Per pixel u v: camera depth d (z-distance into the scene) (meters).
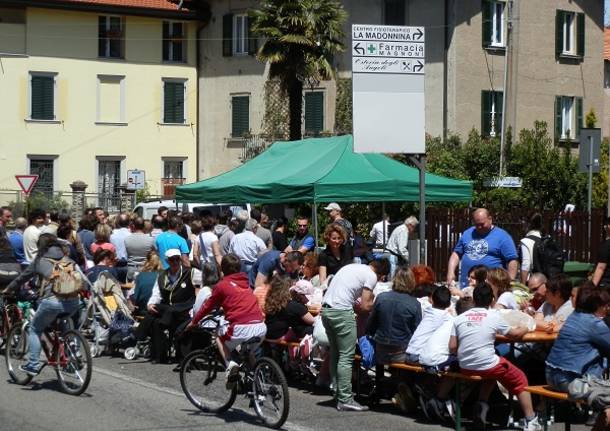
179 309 15.59
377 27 15.33
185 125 48.12
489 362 10.97
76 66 46.44
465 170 35.03
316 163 20.23
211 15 47.31
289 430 11.16
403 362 12.09
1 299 16.03
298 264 15.83
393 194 19.36
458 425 11.24
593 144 19.61
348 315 12.17
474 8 39.75
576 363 10.32
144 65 47.44
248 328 11.55
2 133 45.41
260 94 45.38
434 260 21.36
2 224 20.31
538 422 11.09
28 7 45.22
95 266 16.58
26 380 13.67
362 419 11.86
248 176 21.41
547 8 42.09
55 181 46.34
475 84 39.81
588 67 43.75
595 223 21.67
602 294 10.41
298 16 37.84
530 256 16.77
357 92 15.27
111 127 47.09
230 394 11.83
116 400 12.78
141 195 44.94
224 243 20.98
